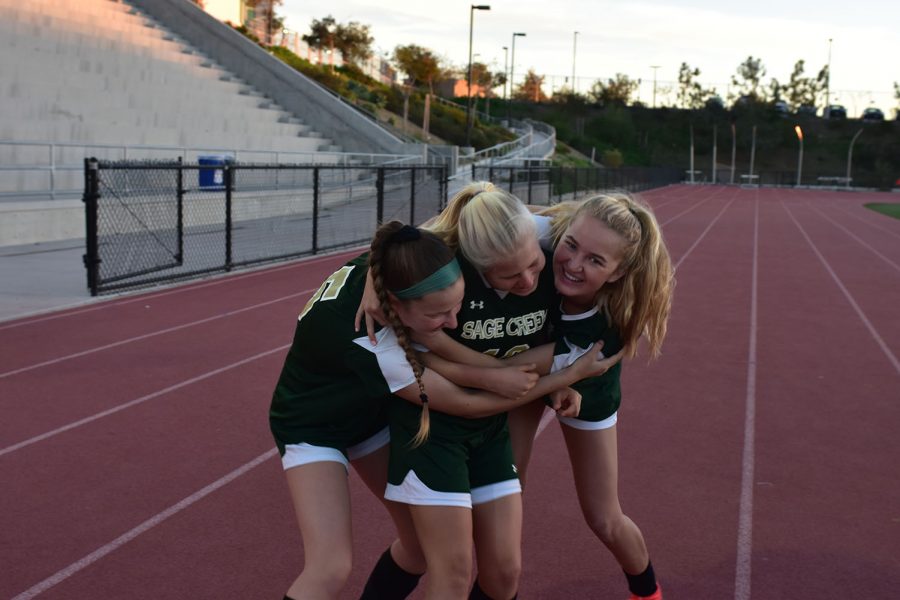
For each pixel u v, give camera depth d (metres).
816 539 3.86
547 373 2.58
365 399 2.47
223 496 4.21
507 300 2.51
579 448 2.85
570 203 2.70
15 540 3.69
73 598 3.22
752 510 4.18
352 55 50.06
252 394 5.98
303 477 2.45
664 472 4.66
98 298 9.37
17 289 9.74
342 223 17.52
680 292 11.23
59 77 20.52
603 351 2.66
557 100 85.94
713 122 91.56
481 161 32.16
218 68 29.70
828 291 11.64
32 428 5.17
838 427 5.53
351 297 2.43
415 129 40.22
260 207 17.39
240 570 3.46
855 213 32.75
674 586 3.40
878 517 4.12
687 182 73.38
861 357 7.58
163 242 12.52
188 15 30.66
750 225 24.67
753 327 8.91
